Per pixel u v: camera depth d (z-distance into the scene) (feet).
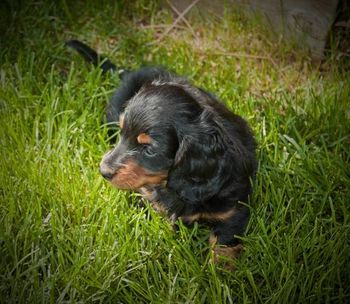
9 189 3.41
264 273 3.19
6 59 3.97
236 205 3.26
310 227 3.36
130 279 3.23
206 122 3.14
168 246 3.30
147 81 3.52
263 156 3.59
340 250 3.27
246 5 4.22
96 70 3.90
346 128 3.73
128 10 4.38
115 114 3.61
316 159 3.59
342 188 3.55
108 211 3.34
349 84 3.92
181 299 3.19
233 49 4.19
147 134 3.14
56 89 3.84
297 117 3.76
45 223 3.34
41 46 4.10
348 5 4.22
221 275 3.29
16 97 3.78
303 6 4.06
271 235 3.30
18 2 4.29
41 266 3.18
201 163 3.13
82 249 3.25
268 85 4.04
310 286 3.18
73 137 3.64
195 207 3.28
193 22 4.34
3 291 3.16
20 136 3.62
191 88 3.34
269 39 4.20
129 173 3.19
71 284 3.16
